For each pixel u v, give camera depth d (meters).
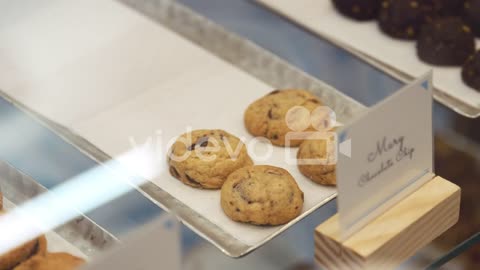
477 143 1.01
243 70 1.13
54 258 0.87
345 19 1.22
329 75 1.11
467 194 0.95
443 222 0.92
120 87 1.11
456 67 1.13
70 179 0.97
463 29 1.14
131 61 1.15
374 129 0.84
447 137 1.02
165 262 0.77
